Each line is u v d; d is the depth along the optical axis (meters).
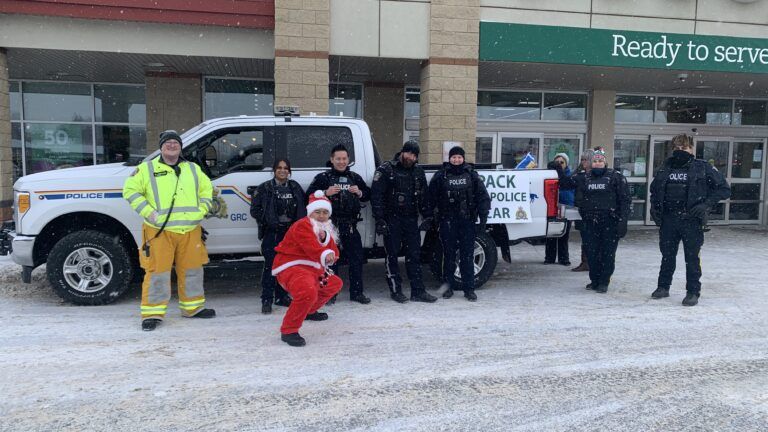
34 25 9.09
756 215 14.73
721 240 11.58
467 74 10.01
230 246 5.95
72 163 12.34
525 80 12.09
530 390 3.75
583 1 10.38
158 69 11.07
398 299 6.13
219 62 10.34
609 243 6.63
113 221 5.91
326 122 6.22
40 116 12.09
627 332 5.09
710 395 3.71
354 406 3.49
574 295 6.58
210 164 5.92
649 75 11.38
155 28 9.45
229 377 3.93
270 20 9.51
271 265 5.56
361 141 6.28
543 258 9.40
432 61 9.89
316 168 6.14
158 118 11.49
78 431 3.15
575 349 4.61
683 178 6.11
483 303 6.14
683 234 6.17
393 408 3.47
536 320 5.46
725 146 14.39
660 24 10.66
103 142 12.43
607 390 3.77
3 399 3.54
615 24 10.51
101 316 5.43
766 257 9.40
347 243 5.95
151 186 5.01
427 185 6.23
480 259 6.66
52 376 3.92
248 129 6.02
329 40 9.52
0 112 9.22
